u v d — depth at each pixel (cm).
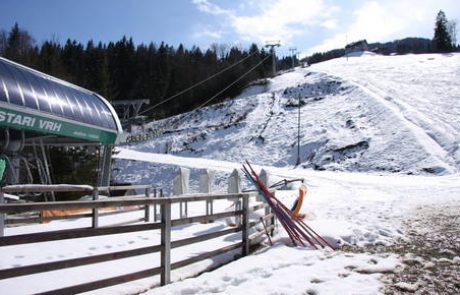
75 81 7825
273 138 5781
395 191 2175
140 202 537
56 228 991
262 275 596
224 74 9381
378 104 5691
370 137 4862
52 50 8244
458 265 646
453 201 1559
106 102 1934
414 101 5762
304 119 6119
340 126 5491
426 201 1571
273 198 848
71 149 2655
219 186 3466
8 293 519
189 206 1560
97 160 2638
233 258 756
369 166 4288
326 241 807
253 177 863
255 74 9512
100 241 848
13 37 8469
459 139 4362
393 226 978
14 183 1580
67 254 728
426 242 818
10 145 1683
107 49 10925
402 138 4572
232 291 518
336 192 2147
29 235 428
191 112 8019
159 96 9931
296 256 707
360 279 565
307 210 1277
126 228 521
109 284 502
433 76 7069
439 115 5156
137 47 11238
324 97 6781
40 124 1467
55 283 566
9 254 723
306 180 3066
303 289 521
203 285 552
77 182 2497
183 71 10319
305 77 8156
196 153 5984
